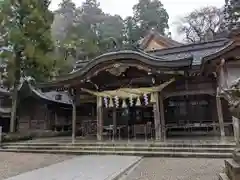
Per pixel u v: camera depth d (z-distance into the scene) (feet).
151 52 60.44
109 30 134.21
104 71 44.45
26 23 58.54
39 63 60.54
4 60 59.11
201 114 49.14
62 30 125.49
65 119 80.64
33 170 24.59
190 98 50.52
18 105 71.15
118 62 42.14
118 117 58.59
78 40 114.83
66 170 23.43
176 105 51.52
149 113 57.16
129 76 47.50
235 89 14.74
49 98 71.92
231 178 14.65
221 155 28.40
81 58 112.16
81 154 35.68
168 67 39.09
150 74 41.70
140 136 51.13
